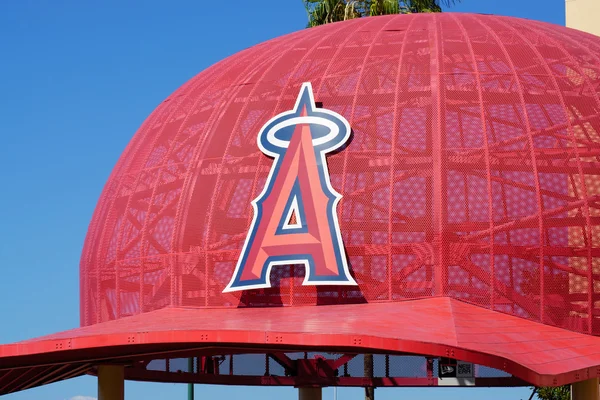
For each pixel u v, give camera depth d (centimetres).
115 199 4369
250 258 3725
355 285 3641
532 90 3850
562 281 3628
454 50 3994
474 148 3712
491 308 3588
